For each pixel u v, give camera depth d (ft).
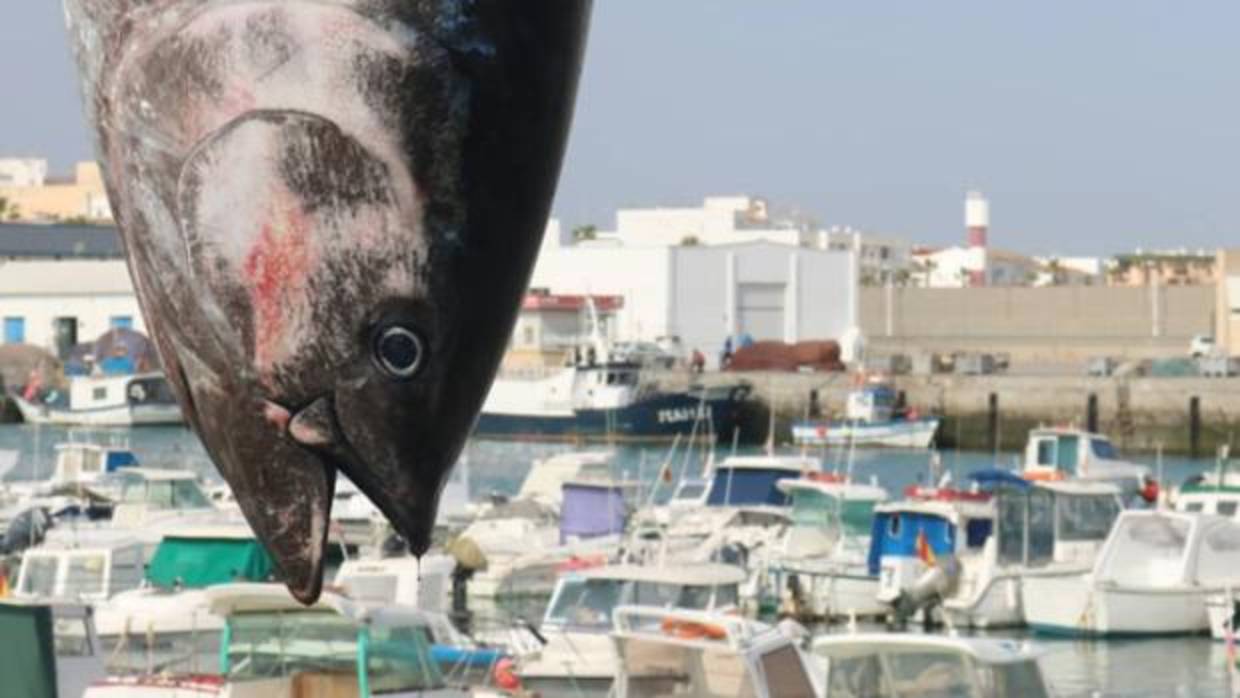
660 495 250.16
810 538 184.75
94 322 431.43
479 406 15.23
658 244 496.64
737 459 221.46
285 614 98.68
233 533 144.56
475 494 232.53
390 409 14.78
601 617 133.69
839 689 100.63
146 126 14.66
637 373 385.70
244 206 14.57
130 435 366.43
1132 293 502.79
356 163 14.61
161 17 14.71
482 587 167.32
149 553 151.74
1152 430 392.47
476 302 14.98
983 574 168.04
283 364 14.66
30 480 259.60
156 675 101.35
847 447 341.82
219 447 14.87
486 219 14.96
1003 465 350.23
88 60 14.92
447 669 119.14
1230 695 136.77
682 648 98.63
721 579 136.46
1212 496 201.46
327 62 14.61
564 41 15.33
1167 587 165.58
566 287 461.78
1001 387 401.08
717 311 467.52
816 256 477.36
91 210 606.14
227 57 14.60
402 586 143.43
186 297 14.66
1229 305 486.38
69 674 99.04
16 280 437.58
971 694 99.25
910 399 405.39
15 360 414.00
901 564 168.35
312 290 14.62
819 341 448.65
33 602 96.58
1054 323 509.76
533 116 15.14
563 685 122.42
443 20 14.78
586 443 375.45
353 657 98.22
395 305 14.70
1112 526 175.01
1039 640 165.37
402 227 14.70
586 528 189.98
